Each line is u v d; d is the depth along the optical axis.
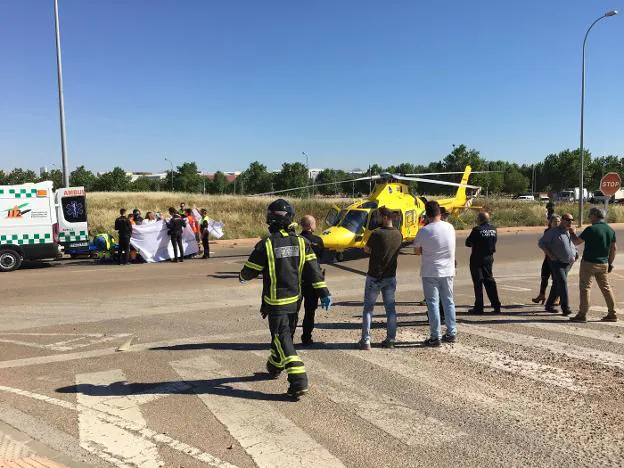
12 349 6.58
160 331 7.42
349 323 7.78
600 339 6.79
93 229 25.19
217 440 4.00
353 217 14.88
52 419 4.41
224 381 5.34
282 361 4.84
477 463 3.63
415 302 9.36
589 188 80.69
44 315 8.61
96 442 3.97
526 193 87.81
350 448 3.86
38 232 15.30
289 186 69.50
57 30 19.88
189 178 82.69
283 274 4.91
